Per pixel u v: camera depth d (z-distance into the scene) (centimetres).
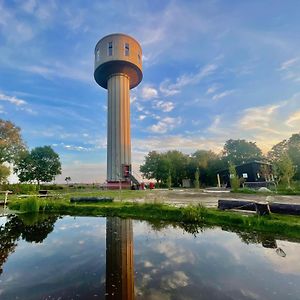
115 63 3453
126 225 1007
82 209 1426
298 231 766
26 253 619
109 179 3388
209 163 5116
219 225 962
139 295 383
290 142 4519
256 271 484
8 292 398
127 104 3634
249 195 1895
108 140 3519
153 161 5625
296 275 463
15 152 3919
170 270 490
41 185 3938
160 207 1241
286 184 2711
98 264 530
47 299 374
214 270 488
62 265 525
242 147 5794
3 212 1448
